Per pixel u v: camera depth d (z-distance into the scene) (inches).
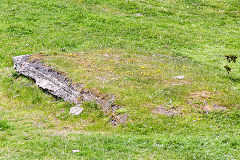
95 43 1034.1
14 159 409.4
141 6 1375.5
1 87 773.9
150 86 650.2
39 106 668.7
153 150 438.0
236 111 550.0
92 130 532.1
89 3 1357.0
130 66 779.4
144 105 565.9
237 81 738.2
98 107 582.6
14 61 842.2
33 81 768.3
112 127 530.9
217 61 914.7
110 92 603.8
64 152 432.8
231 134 483.2
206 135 480.7
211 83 684.7
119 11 1323.8
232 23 1283.2
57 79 696.4
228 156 415.8
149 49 1005.8
